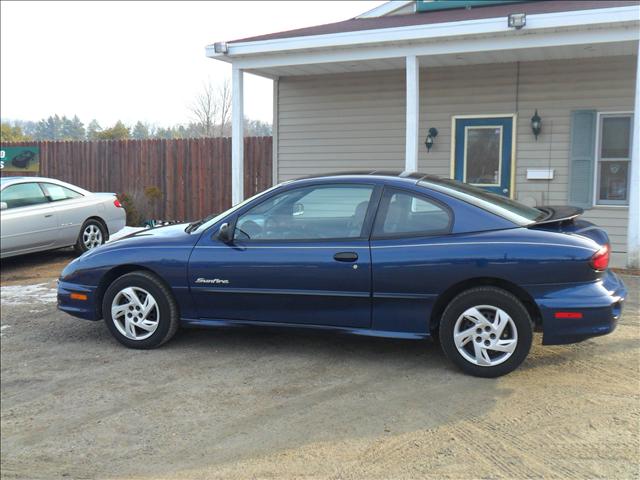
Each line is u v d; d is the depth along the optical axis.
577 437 3.56
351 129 11.09
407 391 4.31
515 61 9.82
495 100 10.03
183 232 5.45
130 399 4.49
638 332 5.34
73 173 14.66
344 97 11.08
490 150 10.18
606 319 4.23
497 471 3.27
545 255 4.26
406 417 3.93
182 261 5.18
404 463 3.40
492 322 4.40
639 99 7.60
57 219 9.64
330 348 5.29
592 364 4.64
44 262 10.09
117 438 3.98
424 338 4.62
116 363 5.19
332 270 4.72
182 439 3.88
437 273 4.47
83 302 5.55
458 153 10.37
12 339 6.04
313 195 4.95
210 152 13.28
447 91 10.32
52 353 5.57
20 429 4.20
